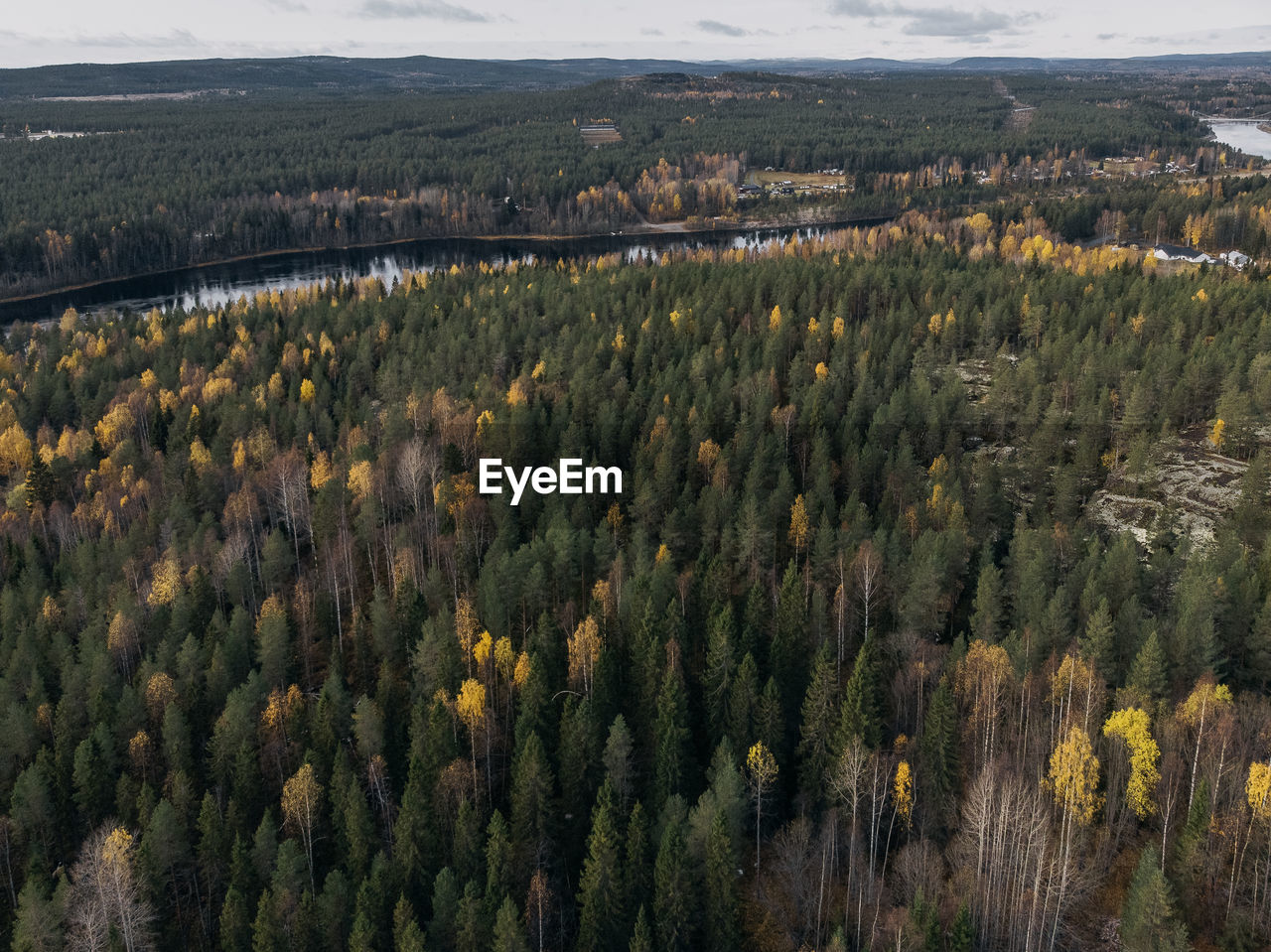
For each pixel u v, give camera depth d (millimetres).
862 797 68188
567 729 73938
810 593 92562
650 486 105688
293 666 91812
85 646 90250
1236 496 112500
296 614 98625
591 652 80375
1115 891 61500
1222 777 61875
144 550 110250
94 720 82188
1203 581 79875
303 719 82062
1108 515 112000
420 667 83875
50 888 69625
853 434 119875
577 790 71812
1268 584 84750
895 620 88062
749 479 106062
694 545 102250
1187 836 58500
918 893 58062
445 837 71125
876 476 113188
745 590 94625
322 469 121438
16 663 89312
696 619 88688
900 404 124312
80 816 77438
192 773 78812
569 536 94562
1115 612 86125
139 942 63938
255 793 75688
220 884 70562
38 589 103062
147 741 79500
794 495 107188
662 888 61250
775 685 73188
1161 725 67500
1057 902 58781
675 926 61156
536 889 63625
